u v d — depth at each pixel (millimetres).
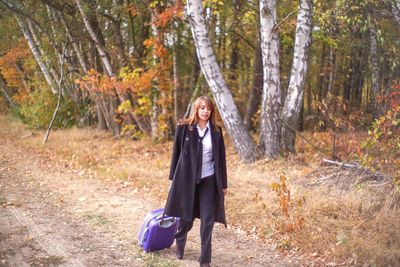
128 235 5340
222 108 9672
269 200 6605
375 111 9250
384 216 5398
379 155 6836
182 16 11094
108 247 4918
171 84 13242
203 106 4223
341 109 9547
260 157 9523
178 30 13891
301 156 9281
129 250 4820
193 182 4199
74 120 17406
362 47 11492
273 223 5594
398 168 6094
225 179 4336
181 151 4289
